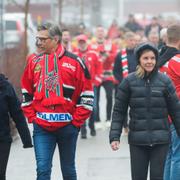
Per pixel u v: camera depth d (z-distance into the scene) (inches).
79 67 358.3
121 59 620.4
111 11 2822.3
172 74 383.6
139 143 347.6
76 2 1662.2
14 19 1203.2
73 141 362.3
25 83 364.2
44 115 356.5
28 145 364.2
